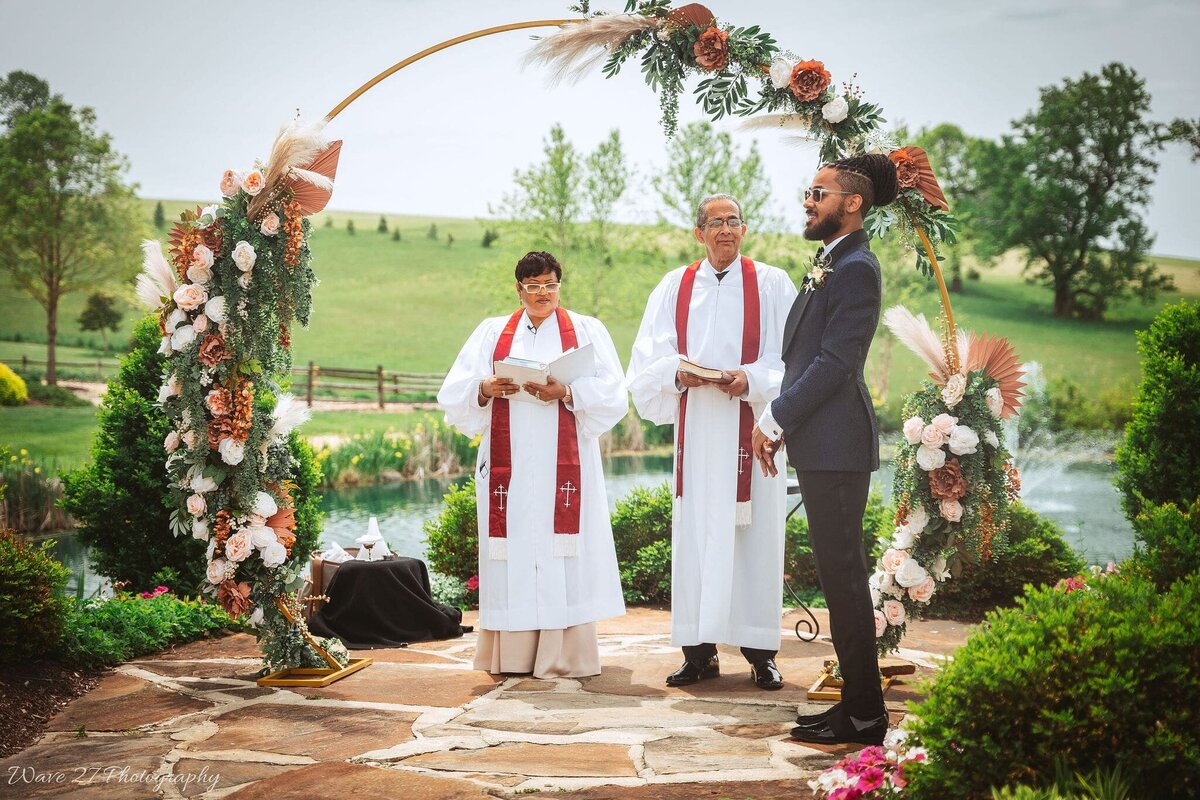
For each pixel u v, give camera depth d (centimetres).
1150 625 289
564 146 2498
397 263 5512
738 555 493
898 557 463
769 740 388
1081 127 3916
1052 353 3691
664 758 369
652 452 2027
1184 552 377
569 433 523
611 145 2514
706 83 488
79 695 482
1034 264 4528
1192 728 271
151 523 702
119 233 3180
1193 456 629
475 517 768
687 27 483
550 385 511
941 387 457
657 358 509
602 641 611
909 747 297
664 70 489
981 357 456
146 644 566
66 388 3117
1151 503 409
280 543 495
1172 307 657
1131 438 650
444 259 5594
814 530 371
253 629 526
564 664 510
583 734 402
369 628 609
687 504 496
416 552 1066
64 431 2441
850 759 325
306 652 503
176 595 695
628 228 2562
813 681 496
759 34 478
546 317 547
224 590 490
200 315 475
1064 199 4003
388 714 437
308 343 4309
